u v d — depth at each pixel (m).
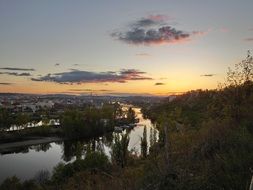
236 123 13.61
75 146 98.31
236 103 16.03
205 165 9.17
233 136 11.09
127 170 14.01
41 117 184.75
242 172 7.93
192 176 8.59
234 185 7.58
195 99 75.88
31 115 196.12
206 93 64.31
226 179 7.94
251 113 14.44
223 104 16.92
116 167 20.20
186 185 8.16
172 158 10.35
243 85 16.91
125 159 32.53
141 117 194.62
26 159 77.19
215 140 11.32
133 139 75.50
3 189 33.94
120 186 10.52
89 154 35.97
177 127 25.89
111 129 127.06
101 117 128.25
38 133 118.62
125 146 37.34
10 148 94.88
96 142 100.94
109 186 11.29
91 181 13.68
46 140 109.44
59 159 76.75
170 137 16.23
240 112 15.02
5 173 60.22
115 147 37.66
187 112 51.44
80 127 113.19
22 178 54.78
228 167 8.48
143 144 36.00
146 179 9.66
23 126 127.19
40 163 71.38
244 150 9.44
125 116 181.12
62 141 109.06
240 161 8.63
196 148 11.45
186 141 13.70
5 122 118.12
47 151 90.25
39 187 29.12
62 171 32.97
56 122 157.88
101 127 122.25
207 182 8.03
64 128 112.69
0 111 123.19
